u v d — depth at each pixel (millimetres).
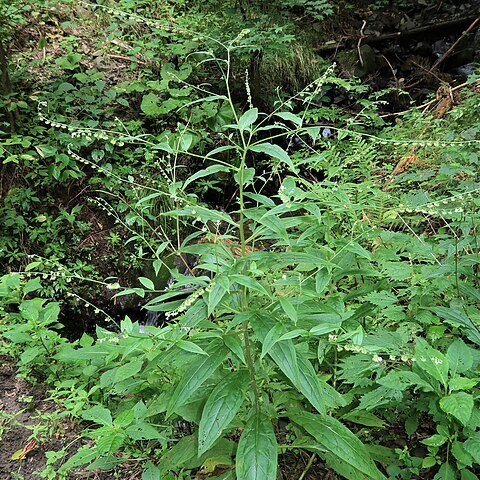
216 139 6055
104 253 4941
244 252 2025
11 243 4621
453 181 3707
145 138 5473
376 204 3258
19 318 3424
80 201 5074
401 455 2330
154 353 2410
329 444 1929
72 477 2580
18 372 3230
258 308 2217
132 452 2566
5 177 4840
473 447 1924
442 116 5566
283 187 1995
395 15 9109
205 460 2291
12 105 4777
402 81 8062
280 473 2486
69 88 5426
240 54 5914
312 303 2070
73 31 6461
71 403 2748
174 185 2172
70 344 3168
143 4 6895
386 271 2682
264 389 2527
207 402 1794
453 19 8742
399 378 2035
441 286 2596
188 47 5934
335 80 3029
